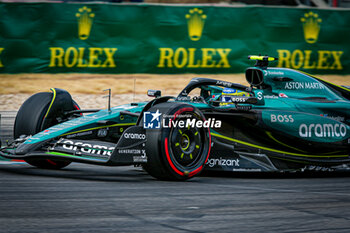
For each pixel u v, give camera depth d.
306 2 50.19
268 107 19.84
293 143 20.02
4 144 25.64
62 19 36.09
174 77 37.47
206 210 11.49
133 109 18.03
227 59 37.91
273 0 50.53
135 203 12.05
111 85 36.88
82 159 15.27
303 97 21.11
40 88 35.72
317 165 20.20
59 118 19.83
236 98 18.38
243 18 37.88
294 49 38.75
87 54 36.56
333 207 12.30
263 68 20.86
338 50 39.62
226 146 18.67
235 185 15.94
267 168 19.06
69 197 12.61
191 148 16.48
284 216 11.12
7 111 32.91
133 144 15.61
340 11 39.66
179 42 37.41
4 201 11.91
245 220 10.63
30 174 17.66
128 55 37.03
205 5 37.50
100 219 10.27
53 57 36.12
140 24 36.97
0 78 35.38
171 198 12.87
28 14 35.59
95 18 36.53
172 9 37.22
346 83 39.69
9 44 35.41
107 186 14.64
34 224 9.70
